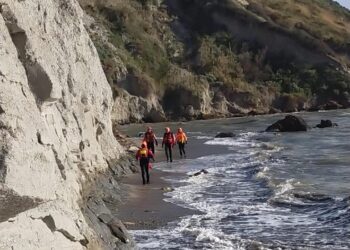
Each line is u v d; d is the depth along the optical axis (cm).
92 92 2017
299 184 2030
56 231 859
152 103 6531
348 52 8106
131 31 7525
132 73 6588
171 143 2828
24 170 712
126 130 5241
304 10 9181
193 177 2266
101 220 1237
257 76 7800
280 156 2878
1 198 664
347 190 1903
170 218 1543
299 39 8106
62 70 1367
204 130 4950
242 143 3638
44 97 892
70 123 1403
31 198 716
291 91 7544
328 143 3438
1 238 705
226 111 7012
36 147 774
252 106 7150
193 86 6838
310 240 1310
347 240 1306
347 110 6988
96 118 2041
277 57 8106
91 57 2120
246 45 8181
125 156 2578
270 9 8838
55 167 887
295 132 4303
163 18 8294
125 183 2125
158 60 7256
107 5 7781
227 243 1279
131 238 1247
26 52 859
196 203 1748
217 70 7550
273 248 1242
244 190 1966
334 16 9419
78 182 1291
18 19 849
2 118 707
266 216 1562
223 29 8388
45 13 1157
